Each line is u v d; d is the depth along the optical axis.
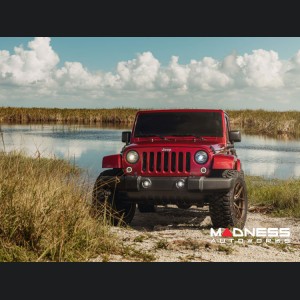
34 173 7.58
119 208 8.27
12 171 7.18
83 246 5.95
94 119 66.12
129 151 8.08
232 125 51.22
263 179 15.66
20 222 5.87
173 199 7.90
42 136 35.75
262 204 11.02
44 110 65.25
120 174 8.21
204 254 6.10
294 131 44.56
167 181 7.81
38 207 6.10
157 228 8.16
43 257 5.55
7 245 5.64
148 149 8.00
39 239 5.79
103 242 6.17
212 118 8.90
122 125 60.06
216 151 8.18
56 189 7.06
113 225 8.00
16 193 6.34
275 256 6.19
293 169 19.19
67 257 5.54
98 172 14.93
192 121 8.91
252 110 54.31
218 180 7.67
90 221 6.71
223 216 7.80
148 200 8.02
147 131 8.91
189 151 7.92
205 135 8.74
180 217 9.52
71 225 6.17
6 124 54.56
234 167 8.59
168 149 7.93
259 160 22.75
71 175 9.22
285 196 10.77
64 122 65.00
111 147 28.09
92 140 33.28
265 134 43.75
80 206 6.86
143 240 6.82
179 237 7.10
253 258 6.02
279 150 28.08
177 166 7.88
